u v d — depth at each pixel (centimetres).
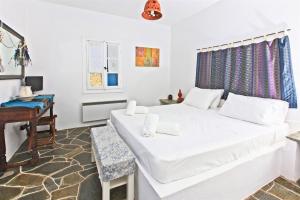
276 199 169
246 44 269
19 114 206
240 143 163
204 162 143
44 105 249
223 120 231
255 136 176
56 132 345
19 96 257
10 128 244
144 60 438
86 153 258
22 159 239
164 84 474
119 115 250
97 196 169
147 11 197
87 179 195
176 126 178
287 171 201
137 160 160
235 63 288
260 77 252
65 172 208
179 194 126
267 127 202
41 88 318
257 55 254
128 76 423
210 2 317
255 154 175
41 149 269
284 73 223
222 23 309
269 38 239
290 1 215
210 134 179
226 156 155
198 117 247
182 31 415
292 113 220
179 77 436
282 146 200
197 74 371
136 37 421
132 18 409
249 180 171
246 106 235
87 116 375
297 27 210
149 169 140
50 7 329
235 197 163
